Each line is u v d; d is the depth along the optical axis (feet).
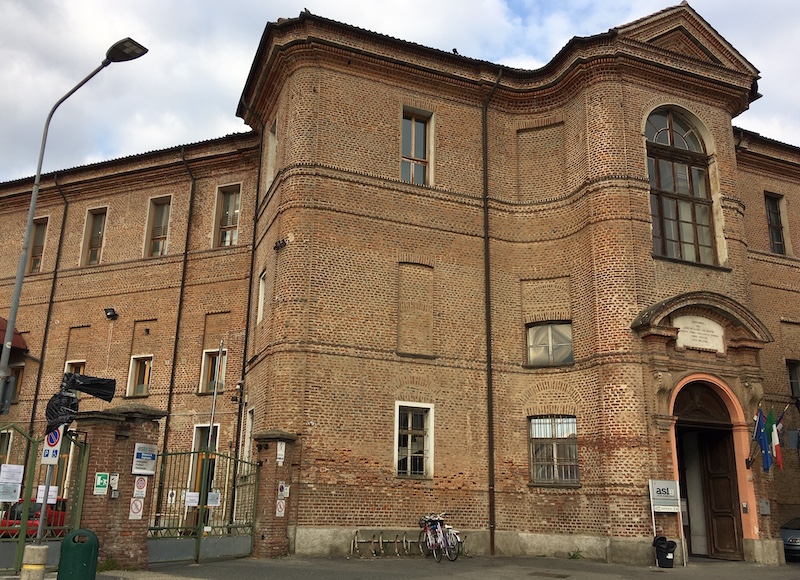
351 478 69.00
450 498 72.49
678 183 82.79
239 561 59.57
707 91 85.46
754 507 73.61
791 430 90.63
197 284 97.71
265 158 91.76
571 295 78.48
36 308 107.34
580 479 72.84
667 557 65.98
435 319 76.74
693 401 75.31
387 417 72.02
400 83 82.02
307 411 68.95
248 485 68.49
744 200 99.86
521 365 78.69
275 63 81.56
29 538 46.93
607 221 76.07
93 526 49.14
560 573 58.95
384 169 78.74
